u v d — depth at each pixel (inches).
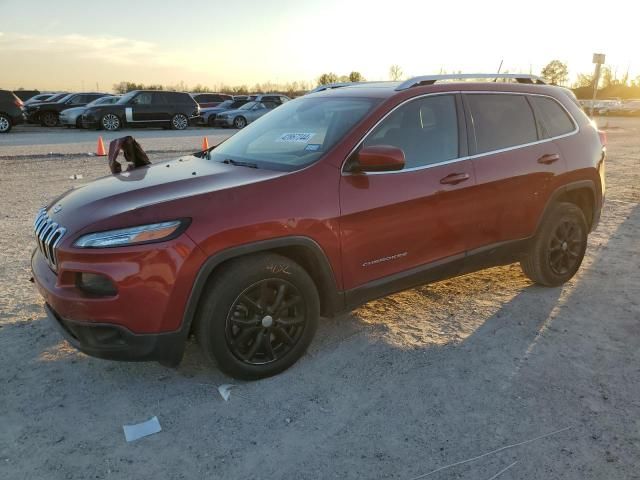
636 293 187.6
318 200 133.1
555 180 181.0
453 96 163.8
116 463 106.3
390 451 109.6
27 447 110.2
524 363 142.3
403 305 178.5
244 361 130.1
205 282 121.9
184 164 160.9
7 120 867.4
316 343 152.9
